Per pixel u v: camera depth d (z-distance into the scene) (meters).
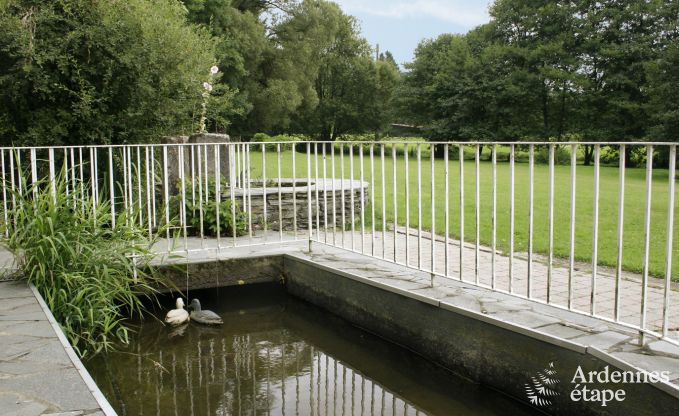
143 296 5.39
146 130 8.31
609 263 5.23
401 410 3.50
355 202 7.83
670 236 2.79
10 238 4.38
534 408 3.27
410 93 36.97
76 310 4.15
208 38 10.52
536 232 6.93
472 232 7.00
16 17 7.27
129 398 3.63
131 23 7.82
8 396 2.44
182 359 4.26
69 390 2.50
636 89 27.45
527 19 31.92
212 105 10.38
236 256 5.46
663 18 27.56
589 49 29.41
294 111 35.31
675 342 2.78
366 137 47.31
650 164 2.85
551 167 3.37
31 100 7.77
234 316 5.23
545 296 4.16
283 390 3.79
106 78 7.63
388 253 5.69
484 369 3.57
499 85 31.83
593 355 2.92
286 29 31.77
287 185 8.34
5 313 3.59
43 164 7.43
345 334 4.80
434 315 3.93
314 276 5.20
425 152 32.28
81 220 4.44
